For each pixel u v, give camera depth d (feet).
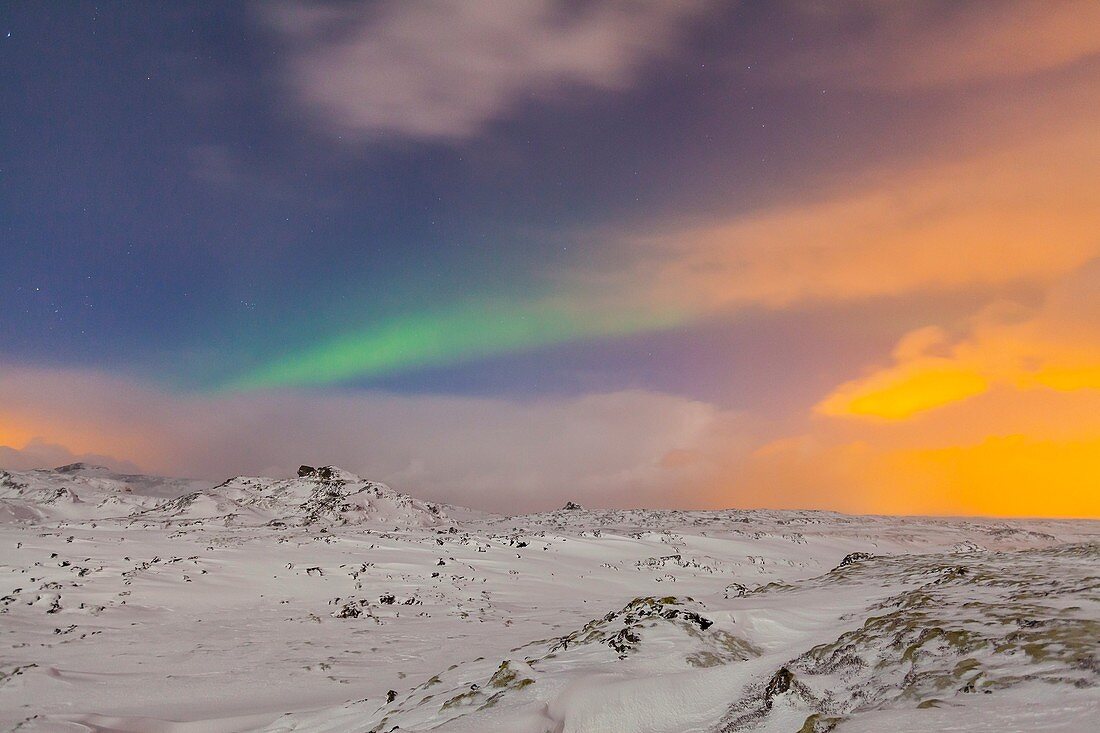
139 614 89.81
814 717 23.53
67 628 80.64
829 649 33.24
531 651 46.21
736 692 31.45
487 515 364.38
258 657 69.00
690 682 32.78
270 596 104.78
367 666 64.85
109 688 57.31
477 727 29.71
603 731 29.35
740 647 40.11
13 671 59.93
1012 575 48.91
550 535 185.26
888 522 303.68
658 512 344.69
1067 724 18.10
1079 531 284.00
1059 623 27.89
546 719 30.35
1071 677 21.53
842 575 72.43
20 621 82.02
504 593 114.01
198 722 44.01
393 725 34.76
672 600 48.34
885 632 33.01
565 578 130.41
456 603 103.04
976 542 237.86
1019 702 20.75
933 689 24.22
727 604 54.85
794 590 67.62
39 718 45.52
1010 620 30.27
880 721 21.65
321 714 42.45
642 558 156.76
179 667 64.85
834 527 271.28
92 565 111.75
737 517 313.73
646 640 39.88
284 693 55.47
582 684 32.81
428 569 129.29
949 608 36.09
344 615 92.43
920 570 63.52
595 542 171.42
